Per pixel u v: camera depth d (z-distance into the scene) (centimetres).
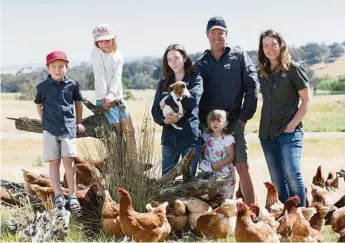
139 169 902
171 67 877
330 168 1703
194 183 884
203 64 912
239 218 739
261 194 1180
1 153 2228
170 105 852
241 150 903
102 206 873
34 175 962
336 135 3166
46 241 811
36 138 2942
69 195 877
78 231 847
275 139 899
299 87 870
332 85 9988
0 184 979
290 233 774
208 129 920
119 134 927
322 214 857
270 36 864
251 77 888
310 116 5134
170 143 888
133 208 875
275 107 886
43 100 880
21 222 878
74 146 878
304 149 2364
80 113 911
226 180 873
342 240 739
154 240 788
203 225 830
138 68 10456
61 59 867
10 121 4288
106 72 920
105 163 934
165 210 824
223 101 904
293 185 879
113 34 921
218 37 887
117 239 823
